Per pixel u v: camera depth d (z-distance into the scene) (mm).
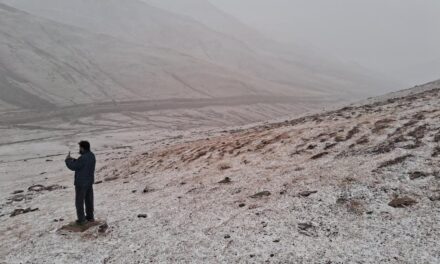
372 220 11750
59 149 62875
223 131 54625
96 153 50312
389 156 16203
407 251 9758
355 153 18000
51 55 159375
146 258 11562
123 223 14859
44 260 12172
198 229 13258
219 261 10789
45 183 30125
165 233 13297
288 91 198625
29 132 83125
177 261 11117
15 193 26281
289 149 21797
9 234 15297
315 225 12117
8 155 57281
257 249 11156
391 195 13031
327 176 15977
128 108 120312
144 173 26359
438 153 15062
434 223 10797
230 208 14852
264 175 18375
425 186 13000
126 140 69688
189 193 18062
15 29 173375
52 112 106438
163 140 56688
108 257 11930
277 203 14414
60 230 14617
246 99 158875
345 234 11234
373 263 9500
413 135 17750
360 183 14445
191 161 25750
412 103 27469
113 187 23047
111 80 152500
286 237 11625
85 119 101500
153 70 171750
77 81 141375
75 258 12102
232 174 19938
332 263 9812
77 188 14766
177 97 146125
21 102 112188
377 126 20797
